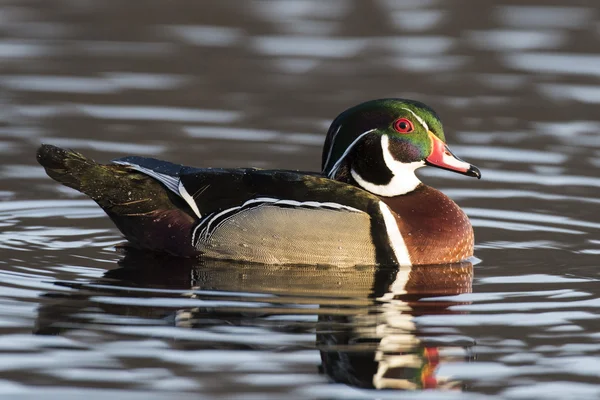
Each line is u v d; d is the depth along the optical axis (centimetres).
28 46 2252
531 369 993
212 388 941
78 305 1128
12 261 1285
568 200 1584
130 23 2416
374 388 952
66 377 957
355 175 1368
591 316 1122
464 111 1955
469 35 2359
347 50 2273
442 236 1318
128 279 1223
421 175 1720
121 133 1827
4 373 962
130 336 1046
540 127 1877
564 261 1331
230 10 2509
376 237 1296
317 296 1177
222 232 1309
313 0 2581
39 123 1859
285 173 1323
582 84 2086
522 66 2188
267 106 1980
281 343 1038
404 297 1181
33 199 1569
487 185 1650
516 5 2533
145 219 1331
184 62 2200
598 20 2445
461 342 1051
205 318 1096
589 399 934
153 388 938
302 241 1293
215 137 1817
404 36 2362
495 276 1270
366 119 1353
